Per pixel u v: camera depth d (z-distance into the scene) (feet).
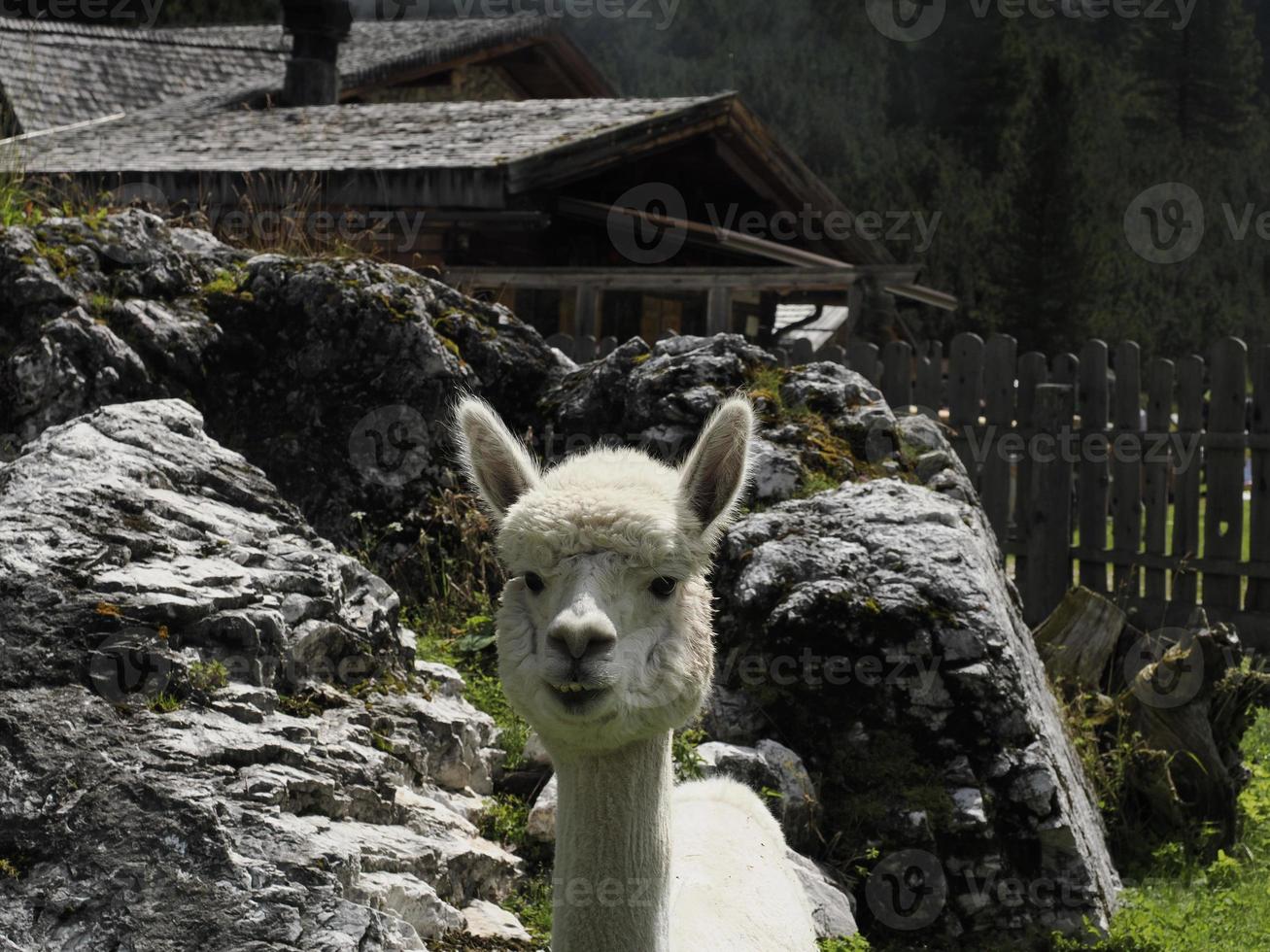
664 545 13.97
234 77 98.48
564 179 59.41
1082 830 25.66
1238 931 24.85
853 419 32.30
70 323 31.63
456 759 23.13
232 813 16.67
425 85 97.35
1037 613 48.21
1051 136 151.64
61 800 16.43
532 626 14.29
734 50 183.52
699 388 32.48
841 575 26.45
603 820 14.57
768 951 17.06
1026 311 149.59
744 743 25.64
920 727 25.23
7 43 86.69
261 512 24.12
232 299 34.37
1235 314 161.48
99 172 60.54
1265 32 221.25
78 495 21.09
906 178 167.12
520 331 36.47
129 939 15.30
